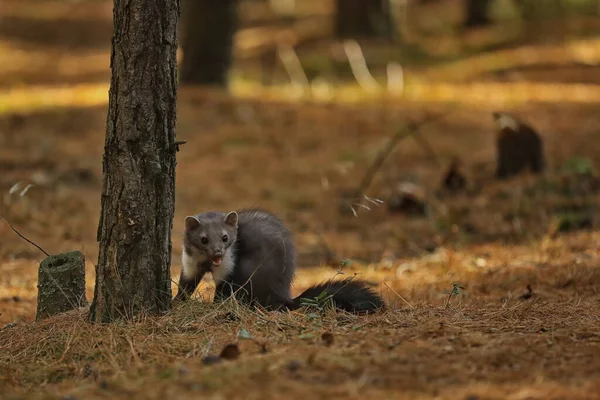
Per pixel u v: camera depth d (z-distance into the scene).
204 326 8.66
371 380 6.82
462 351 7.57
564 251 13.76
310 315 8.80
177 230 16.38
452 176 18.77
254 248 9.88
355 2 38.19
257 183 19.97
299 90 30.42
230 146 23.09
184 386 6.80
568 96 28.06
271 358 7.40
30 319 10.75
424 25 41.84
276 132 24.20
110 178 8.82
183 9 36.09
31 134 23.45
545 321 8.80
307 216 17.61
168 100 8.84
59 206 17.22
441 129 24.36
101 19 49.97
